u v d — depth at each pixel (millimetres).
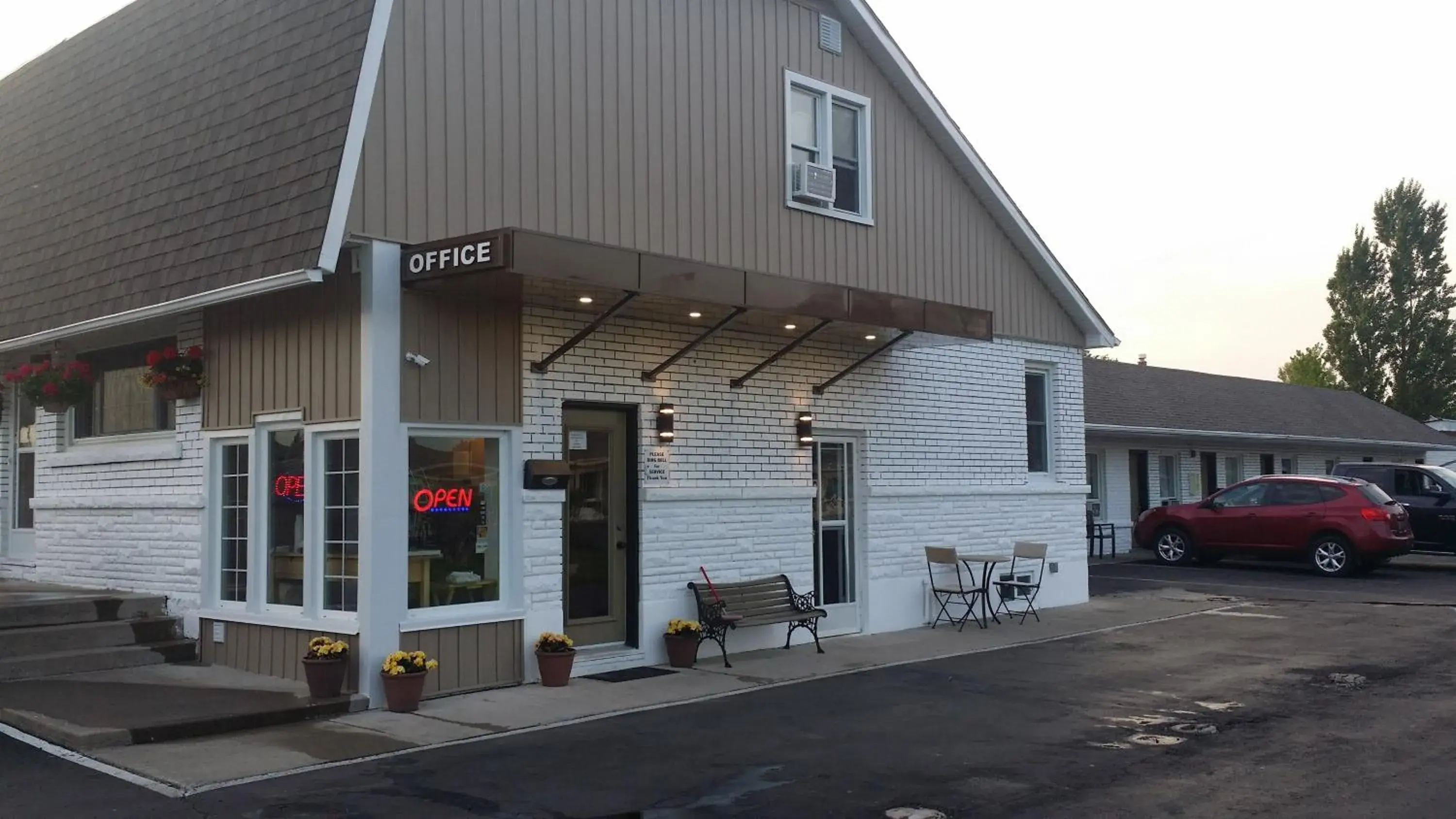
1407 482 22984
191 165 10781
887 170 14289
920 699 9977
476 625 10125
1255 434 28516
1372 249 54844
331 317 9875
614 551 11555
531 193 10602
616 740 8438
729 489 12281
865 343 13570
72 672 10367
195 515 11172
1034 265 16438
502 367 10367
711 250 12133
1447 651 12273
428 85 9914
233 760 7770
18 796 6941
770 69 13000
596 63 11273
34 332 11516
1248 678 10852
